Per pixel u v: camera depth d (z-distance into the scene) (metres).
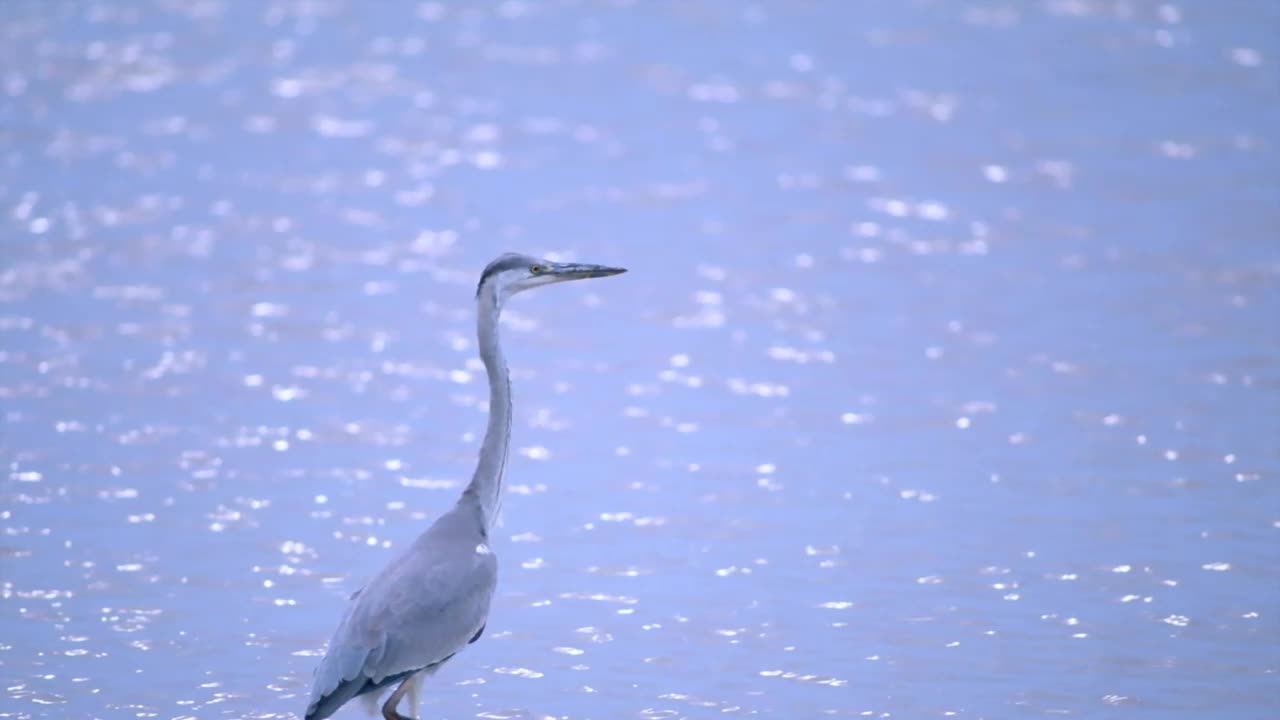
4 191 27.81
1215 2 45.06
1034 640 10.77
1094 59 39.34
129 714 9.50
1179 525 13.00
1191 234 24.45
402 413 16.44
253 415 16.25
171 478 14.22
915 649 10.66
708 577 12.00
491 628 11.04
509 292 9.58
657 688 10.04
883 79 38.31
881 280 22.55
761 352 19.02
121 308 20.66
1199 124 32.56
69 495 13.69
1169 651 10.55
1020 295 21.44
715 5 47.66
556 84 38.41
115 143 31.98
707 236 25.47
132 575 11.88
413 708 8.88
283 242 24.81
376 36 43.84
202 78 38.56
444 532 9.22
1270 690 9.92
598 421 16.28
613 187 29.09
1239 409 16.25
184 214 26.55
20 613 11.09
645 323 20.47
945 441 15.47
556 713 9.68
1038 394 17.02
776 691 10.00
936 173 29.64
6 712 9.48
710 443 15.49
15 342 18.91
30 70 38.75
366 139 32.97
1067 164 29.84
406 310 20.91
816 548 12.62
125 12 46.22
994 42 41.81
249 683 10.01
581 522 13.25
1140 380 17.41
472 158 31.50
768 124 34.22
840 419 16.30
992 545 12.63
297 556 12.38
